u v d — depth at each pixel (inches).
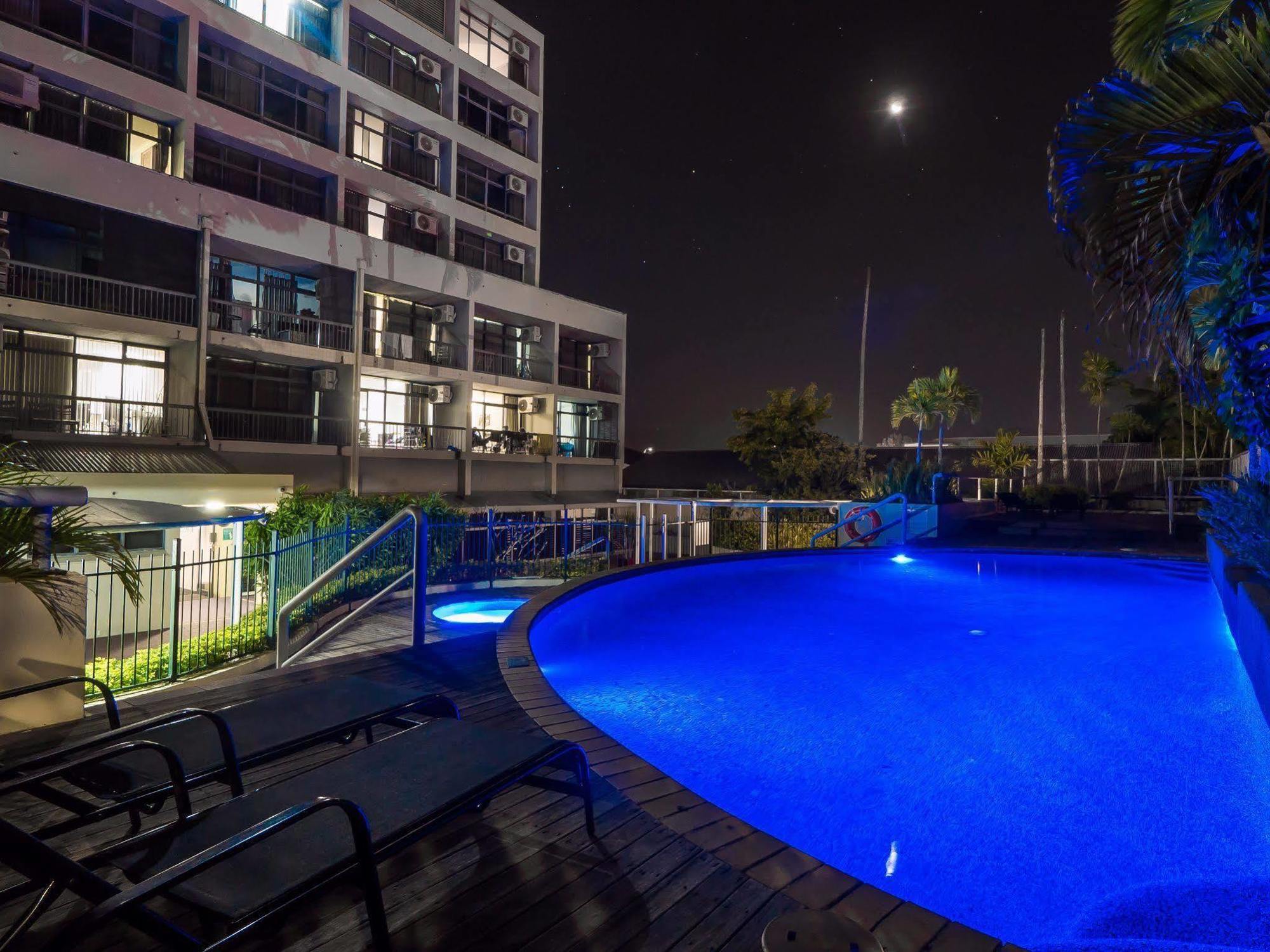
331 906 89.4
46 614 145.4
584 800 107.3
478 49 1216.8
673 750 184.7
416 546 223.6
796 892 93.0
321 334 942.4
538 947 81.9
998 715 207.2
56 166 698.8
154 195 766.5
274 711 118.4
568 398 1305.4
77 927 51.8
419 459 1058.7
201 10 816.3
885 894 92.2
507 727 154.9
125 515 418.9
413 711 130.5
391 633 310.5
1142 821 145.3
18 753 129.8
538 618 281.7
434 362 1119.6
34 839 62.7
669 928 85.4
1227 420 215.0
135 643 328.8
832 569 458.6
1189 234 192.2
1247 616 221.6
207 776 93.4
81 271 732.0
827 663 260.5
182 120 801.6
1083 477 1217.4
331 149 964.6
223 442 800.9
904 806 152.9
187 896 68.1
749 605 358.0
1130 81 187.0
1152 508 978.7
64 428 720.3
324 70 941.8
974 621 327.6
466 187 1200.2
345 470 952.9
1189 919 113.0
